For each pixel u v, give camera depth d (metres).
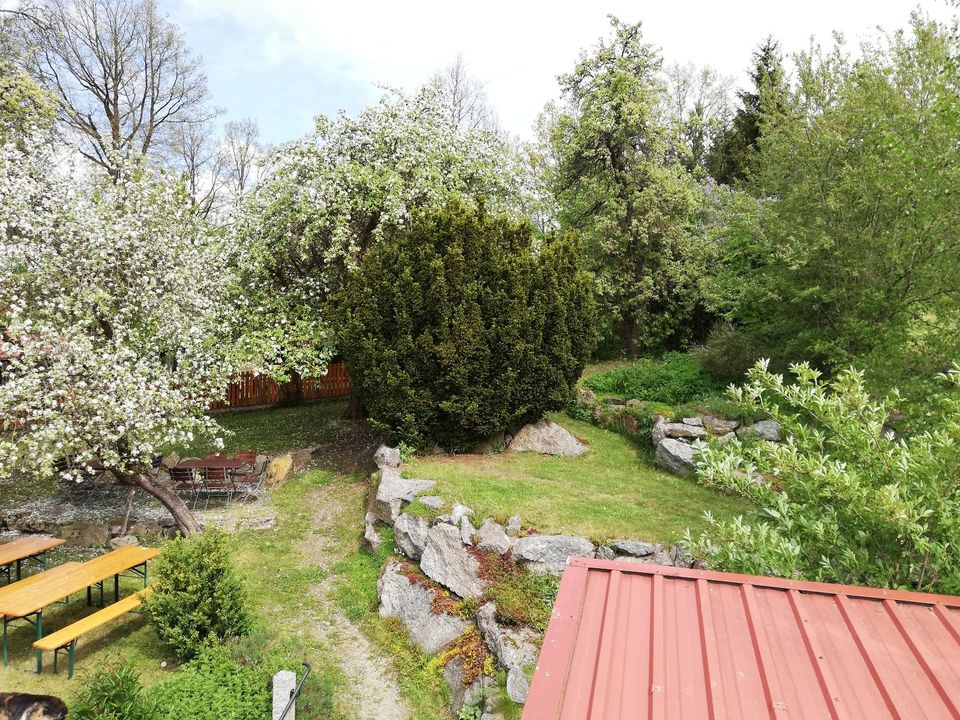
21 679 8.16
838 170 13.27
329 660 9.02
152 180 13.12
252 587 10.72
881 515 5.64
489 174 16.86
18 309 10.55
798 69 14.76
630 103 20.42
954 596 4.74
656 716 3.50
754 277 15.85
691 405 15.45
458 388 13.66
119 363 11.49
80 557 11.88
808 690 3.71
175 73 28.11
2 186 11.64
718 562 6.39
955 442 5.66
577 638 4.16
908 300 11.55
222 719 7.20
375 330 13.67
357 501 13.62
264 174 17.16
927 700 3.65
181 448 17.84
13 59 21.06
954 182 9.77
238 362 13.81
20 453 10.23
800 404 6.71
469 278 13.62
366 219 16.56
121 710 6.95
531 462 13.92
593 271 21.72
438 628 9.22
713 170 33.75
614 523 10.43
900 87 12.07
